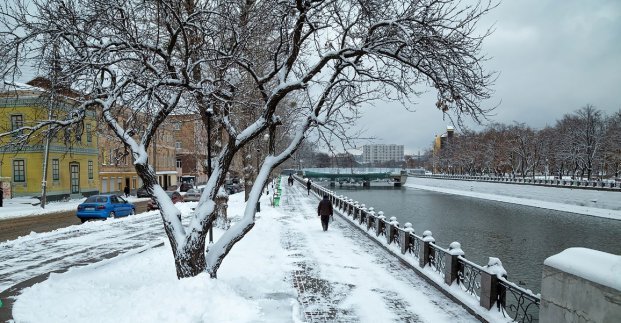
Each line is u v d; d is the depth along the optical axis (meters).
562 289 4.94
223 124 8.11
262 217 22.59
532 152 83.69
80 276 9.23
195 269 7.47
